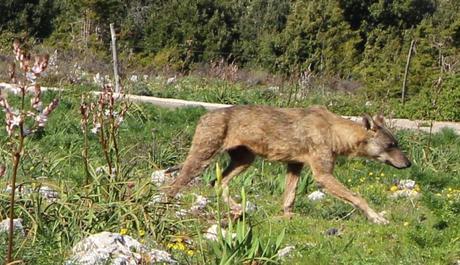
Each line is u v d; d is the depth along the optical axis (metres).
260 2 46.69
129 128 16.05
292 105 22.98
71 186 9.57
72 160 13.01
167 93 22.94
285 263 7.67
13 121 6.04
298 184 11.71
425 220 10.24
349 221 10.12
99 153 13.72
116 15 41.28
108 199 8.47
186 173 10.93
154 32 41.25
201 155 10.99
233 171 11.35
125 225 8.11
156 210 8.49
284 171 12.77
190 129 16.45
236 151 11.33
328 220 10.23
